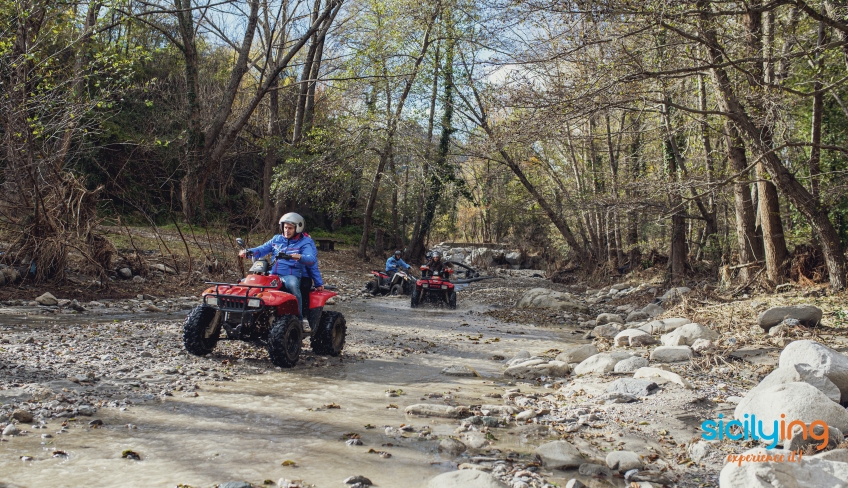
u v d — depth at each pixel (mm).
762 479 3383
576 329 13047
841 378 5246
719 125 14922
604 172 24953
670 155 21109
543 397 6359
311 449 4332
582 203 19328
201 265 16844
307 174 26219
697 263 22484
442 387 6695
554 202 30641
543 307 16672
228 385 6102
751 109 12273
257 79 38531
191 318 7207
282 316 7094
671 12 9641
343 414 5312
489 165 30172
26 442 4121
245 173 37625
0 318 9391
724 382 6602
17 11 11664
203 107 32812
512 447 4660
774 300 12500
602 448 4684
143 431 4508
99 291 12703
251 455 4137
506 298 19594
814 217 12922
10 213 12758
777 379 5355
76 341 7684
